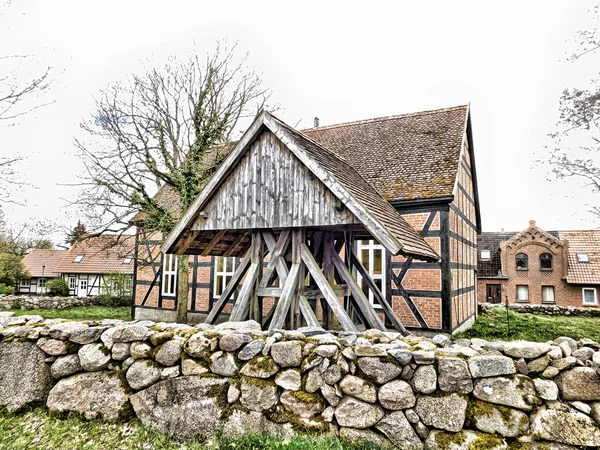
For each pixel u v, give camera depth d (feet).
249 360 12.41
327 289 16.16
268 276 17.92
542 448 9.33
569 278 83.76
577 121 39.52
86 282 104.73
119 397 13.03
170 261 48.78
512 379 10.03
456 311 34.65
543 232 87.81
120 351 13.44
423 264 32.50
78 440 12.03
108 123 35.78
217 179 18.88
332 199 15.92
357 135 47.03
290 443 10.57
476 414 9.95
